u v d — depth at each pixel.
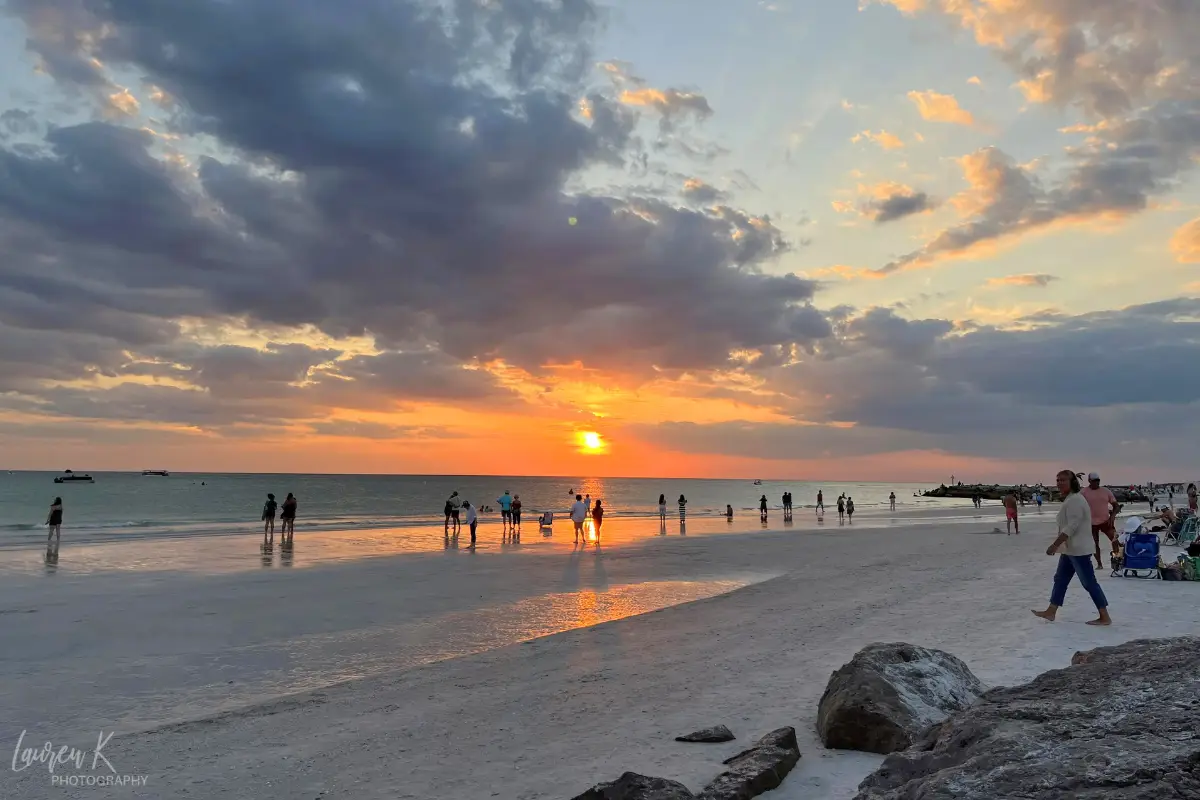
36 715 7.64
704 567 20.92
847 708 5.63
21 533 33.34
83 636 11.64
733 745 5.93
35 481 169.88
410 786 5.43
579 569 20.50
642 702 7.42
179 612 13.71
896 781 3.66
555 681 8.48
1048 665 7.59
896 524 43.38
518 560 22.77
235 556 23.70
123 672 9.49
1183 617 10.06
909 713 5.55
